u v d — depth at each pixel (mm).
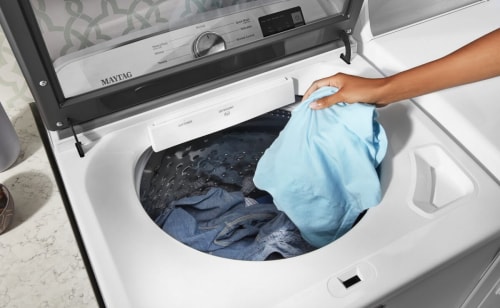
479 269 959
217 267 753
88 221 794
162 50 867
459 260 806
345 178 900
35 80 752
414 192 863
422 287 816
